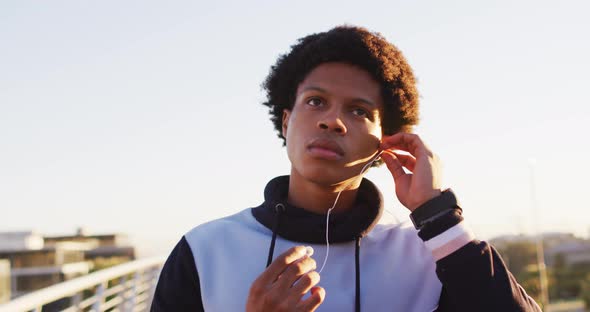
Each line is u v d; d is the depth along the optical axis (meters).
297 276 1.37
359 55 1.62
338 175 1.55
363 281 1.60
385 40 1.72
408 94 1.71
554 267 55.38
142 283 6.11
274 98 1.82
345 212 1.66
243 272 1.61
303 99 1.59
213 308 1.58
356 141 1.56
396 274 1.63
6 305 2.65
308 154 1.55
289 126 1.62
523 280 27.91
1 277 24.66
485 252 1.50
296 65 1.68
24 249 33.53
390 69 1.64
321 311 1.55
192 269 1.65
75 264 34.50
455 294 1.48
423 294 1.61
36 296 2.99
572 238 61.25
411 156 1.69
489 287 1.46
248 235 1.67
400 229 1.76
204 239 1.69
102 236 49.19
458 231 1.51
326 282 1.59
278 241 1.65
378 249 1.67
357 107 1.60
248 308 1.37
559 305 41.44
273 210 1.67
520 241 31.56
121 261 28.86
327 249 1.60
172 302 1.63
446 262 1.49
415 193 1.58
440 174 1.62
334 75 1.60
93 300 4.38
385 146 1.67
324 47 1.63
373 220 1.64
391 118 1.69
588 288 41.41
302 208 1.65
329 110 1.57
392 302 1.59
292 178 1.67
